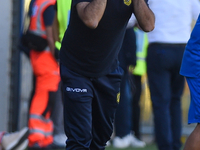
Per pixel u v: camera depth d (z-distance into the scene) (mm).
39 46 19484
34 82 20031
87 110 12375
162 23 18344
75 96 12336
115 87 12844
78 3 11508
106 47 12055
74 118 12383
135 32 22469
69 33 12305
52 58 19766
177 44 18312
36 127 19719
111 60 12508
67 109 12539
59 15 16406
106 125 13133
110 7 11594
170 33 18328
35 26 19625
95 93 12664
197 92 13062
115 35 11969
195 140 12883
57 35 16641
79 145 12328
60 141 22312
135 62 21422
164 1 18375
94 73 12398
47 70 19688
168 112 18375
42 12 19500
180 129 19188
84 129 12305
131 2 11773
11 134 18250
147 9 11875
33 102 19844
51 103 19953
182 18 18438
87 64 12281
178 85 19031
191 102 13305
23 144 18359
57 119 21969
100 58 12211
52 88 19797
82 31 11898
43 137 19797
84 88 12352
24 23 20312
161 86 18375
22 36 19922
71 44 12281
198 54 13086
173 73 18688
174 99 19203
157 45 18359
